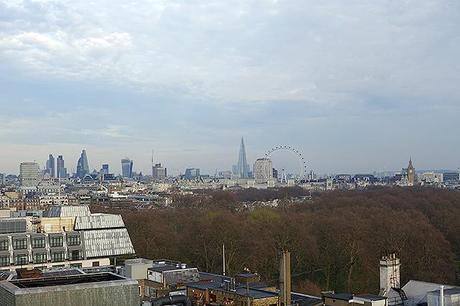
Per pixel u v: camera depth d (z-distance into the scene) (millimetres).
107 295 84750
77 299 82625
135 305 86625
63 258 187000
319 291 185750
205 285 126312
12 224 196750
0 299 86000
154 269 147250
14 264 179250
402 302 114375
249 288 120500
